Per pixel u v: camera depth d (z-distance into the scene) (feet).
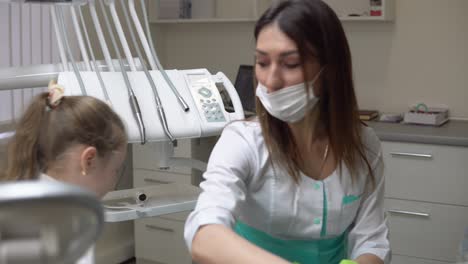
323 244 4.71
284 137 4.44
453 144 10.41
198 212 3.98
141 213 6.68
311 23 3.95
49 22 11.17
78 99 4.48
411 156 10.77
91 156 4.29
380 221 4.80
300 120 4.37
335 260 4.81
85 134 4.29
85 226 1.45
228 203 4.03
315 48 3.99
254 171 4.43
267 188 4.49
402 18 12.54
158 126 7.07
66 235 1.42
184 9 13.83
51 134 4.26
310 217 4.55
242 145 4.40
